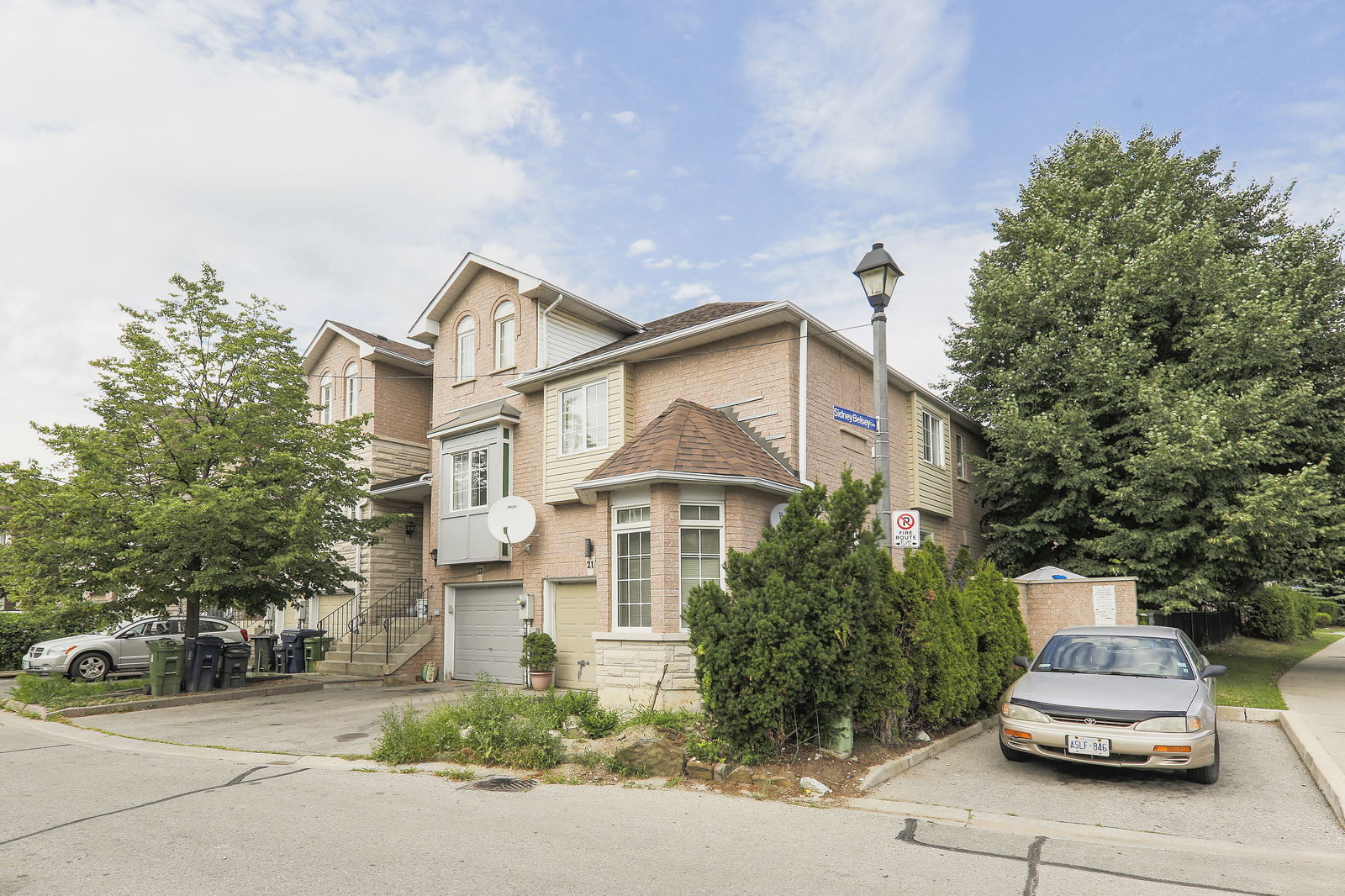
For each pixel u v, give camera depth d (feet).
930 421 68.90
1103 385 59.67
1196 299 59.16
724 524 43.06
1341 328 59.77
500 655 57.88
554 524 55.11
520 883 16.88
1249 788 26.30
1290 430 54.75
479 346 63.87
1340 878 18.15
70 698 46.14
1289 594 106.11
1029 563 68.03
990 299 67.36
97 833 20.61
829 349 53.01
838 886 17.08
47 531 46.32
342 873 17.44
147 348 50.29
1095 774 27.94
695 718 32.09
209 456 50.57
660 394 53.26
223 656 51.62
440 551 62.03
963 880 17.62
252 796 24.63
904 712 30.58
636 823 21.62
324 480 54.03
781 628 26.43
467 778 26.78
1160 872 18.44
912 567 32.27
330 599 74.38
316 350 78.54
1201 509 53.21
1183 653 30.27
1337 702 43.86
